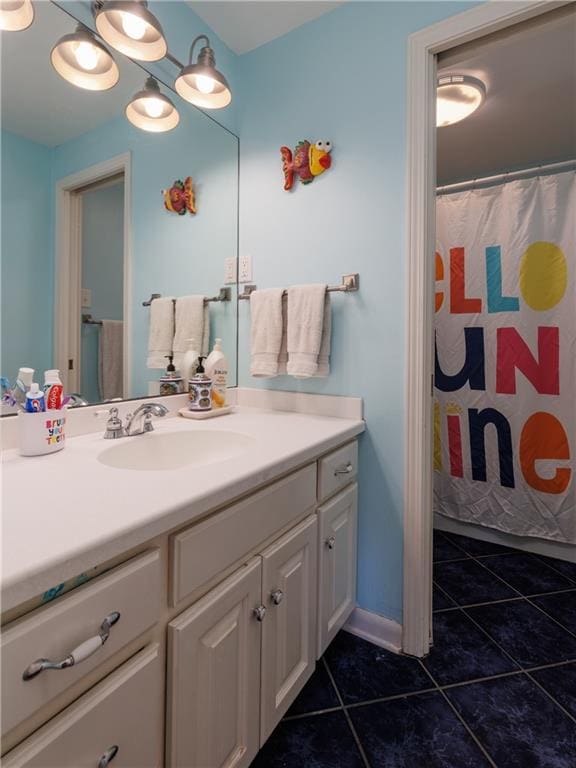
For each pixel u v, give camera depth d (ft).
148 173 4.37
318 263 4.78
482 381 6.85
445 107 5.99
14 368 3.27
